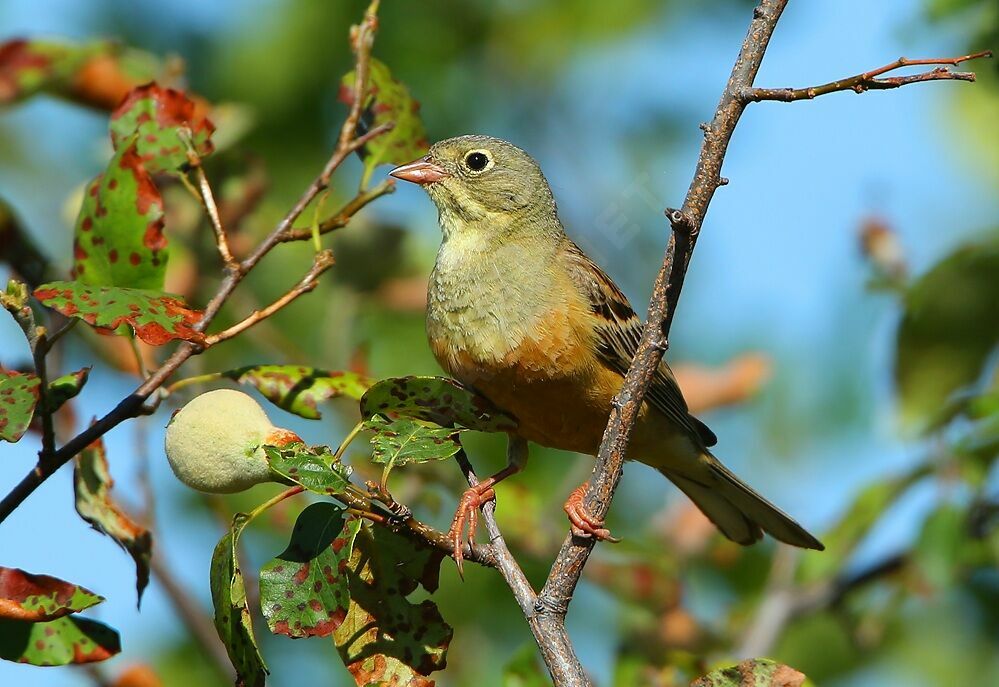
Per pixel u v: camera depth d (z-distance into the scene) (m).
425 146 8.39
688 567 12.43
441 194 9.95
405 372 12.08
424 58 13.49
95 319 6.17
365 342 9.23
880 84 6.07
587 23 13.88
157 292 6.55
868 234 11.25
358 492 6.15
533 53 13.79
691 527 12.12
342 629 6.72
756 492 10.21
